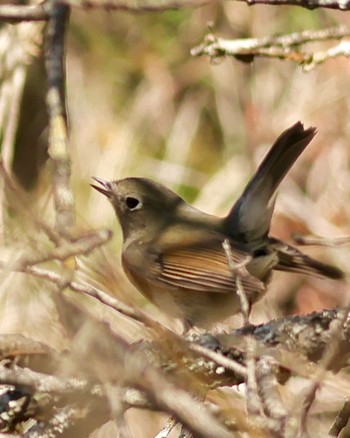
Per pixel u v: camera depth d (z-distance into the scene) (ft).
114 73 50.80
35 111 39.34
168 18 52.13
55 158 21.15
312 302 44.52
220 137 49.57
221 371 21.84
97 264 17.37
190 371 20.56
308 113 48.29
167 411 15.44
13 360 19.95
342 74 48.47
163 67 50.85
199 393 18.93
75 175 47.03
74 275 18.48
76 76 50.37
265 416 17.17
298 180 48.11
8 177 17.61
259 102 49.16
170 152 49.08
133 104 50.08
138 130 49.39
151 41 51.65
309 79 49.06
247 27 49.90
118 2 23.68
